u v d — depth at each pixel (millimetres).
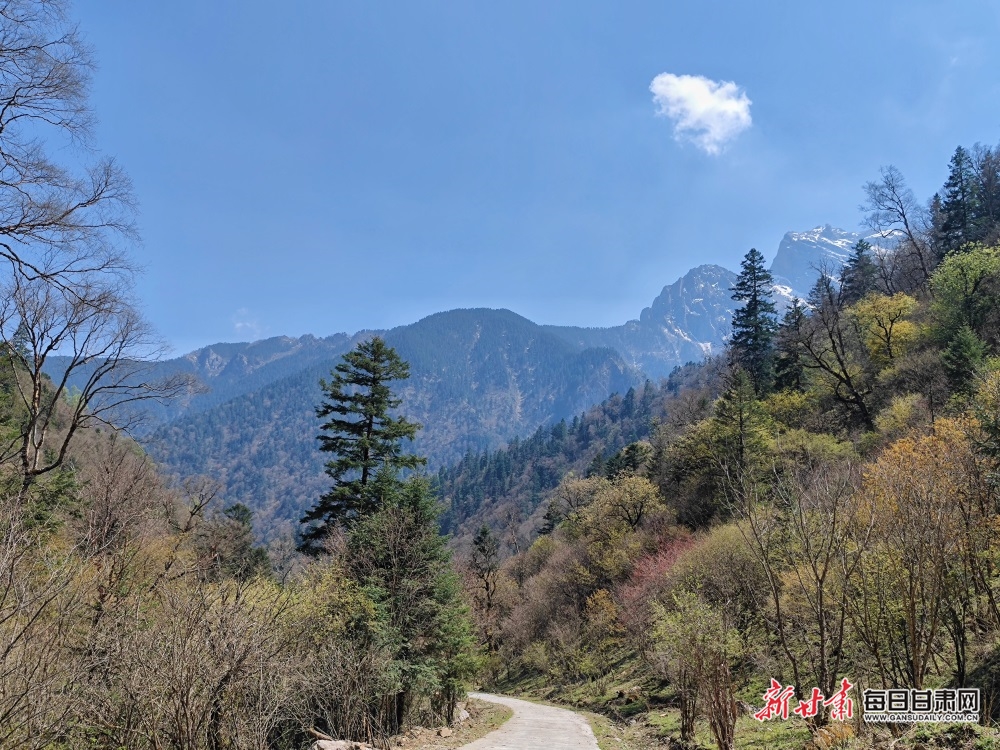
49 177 11594
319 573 15281
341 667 13055
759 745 11602
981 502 10281
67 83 11023
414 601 16750
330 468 19922
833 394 38031
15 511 7012
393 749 13664
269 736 12414
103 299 14195
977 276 32781
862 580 10000
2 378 16250
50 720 6809
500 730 18547
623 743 15820
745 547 18188
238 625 8766
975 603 12242
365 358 20922
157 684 7781
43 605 6547
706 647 10883
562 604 41781
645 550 35562
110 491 12312
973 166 51844
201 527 17562
